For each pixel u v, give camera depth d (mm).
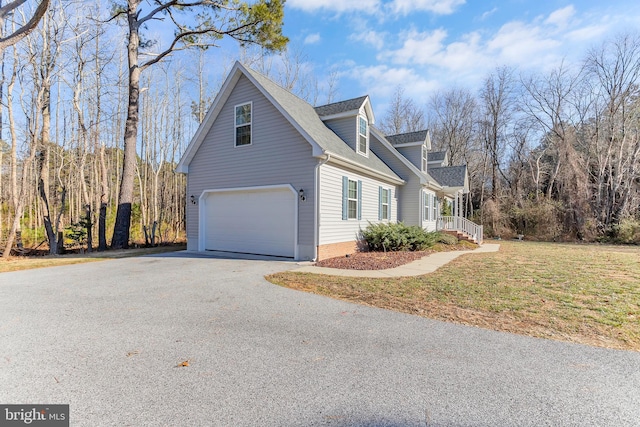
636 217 20844
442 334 4047
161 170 26562
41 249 16531
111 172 24828
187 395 2643
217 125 12523
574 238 21469
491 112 30297
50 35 14266
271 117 11188
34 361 3240
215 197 12812
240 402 2547
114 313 4852
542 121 26969
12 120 14750
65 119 21141
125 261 10312
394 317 4723
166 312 4922
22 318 4594
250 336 3963
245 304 5398
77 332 4051
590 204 22016
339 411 2439
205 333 4051
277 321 4535
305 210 10477
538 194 25766
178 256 11508
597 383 2861
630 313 4797
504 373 3041
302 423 2293
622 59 21828
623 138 21500
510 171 30141
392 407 2496
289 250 10930
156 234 22844
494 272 8383
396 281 7195
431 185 18078
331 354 3455
